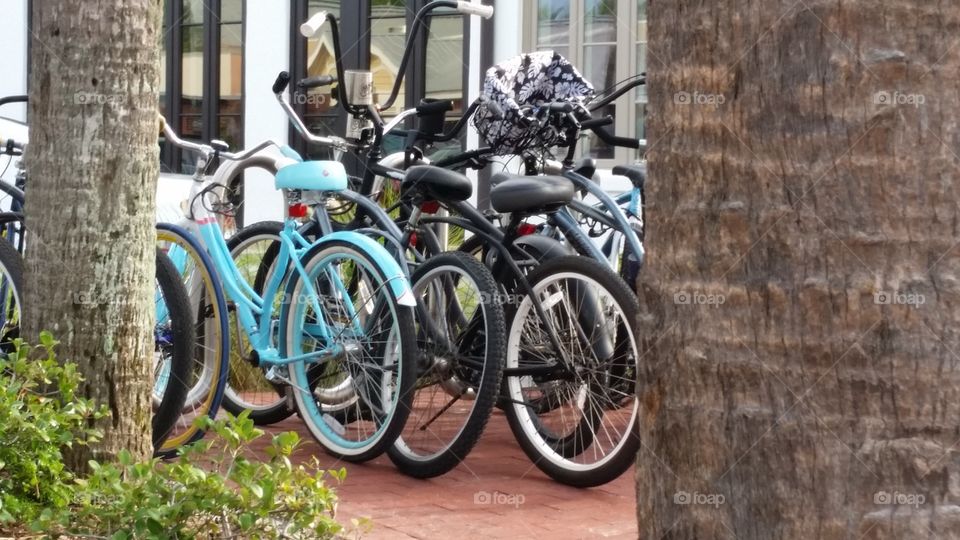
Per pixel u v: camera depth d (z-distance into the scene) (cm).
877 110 183
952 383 184
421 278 465
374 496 423
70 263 368
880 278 184
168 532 295
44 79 369
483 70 1002
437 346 462
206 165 507
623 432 433
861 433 186
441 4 510
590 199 586
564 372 440
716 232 194
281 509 306
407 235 483
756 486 193
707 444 197
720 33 193
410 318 446
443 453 440
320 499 307
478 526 384
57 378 361
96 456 369
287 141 1176
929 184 183
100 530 307
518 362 456
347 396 482
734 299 193
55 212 369
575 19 945
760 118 189
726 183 193
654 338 204
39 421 347
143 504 302
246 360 504
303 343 486
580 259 438
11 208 530
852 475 187
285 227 494
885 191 183
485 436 535
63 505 337
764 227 190
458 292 464
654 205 204
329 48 1155
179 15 1250
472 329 457
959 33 182
